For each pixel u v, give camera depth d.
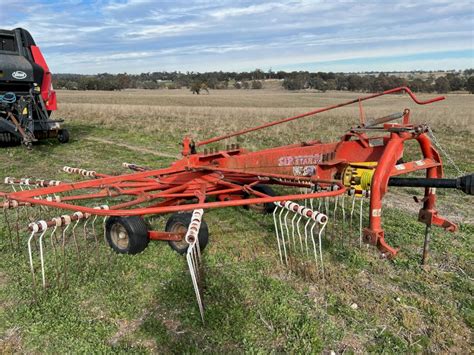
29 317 3.91
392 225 6.33
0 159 10.96
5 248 5.38
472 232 6.06
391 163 4.06
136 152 12.35
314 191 5.10
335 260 5.08
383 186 3.99
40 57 12.55
